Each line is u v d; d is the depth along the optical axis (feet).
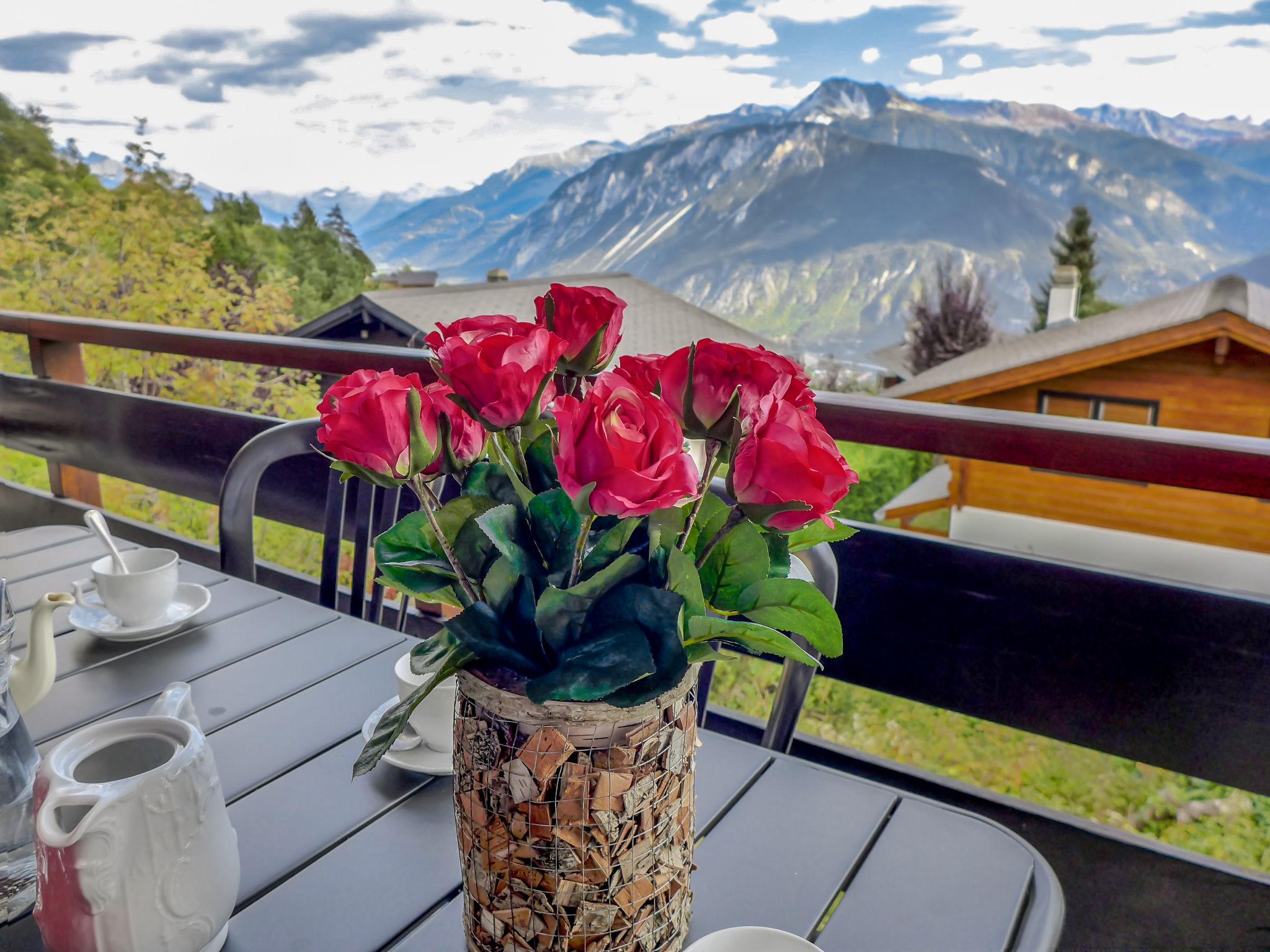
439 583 1.57
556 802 1.45
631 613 1.40
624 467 1.17
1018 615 4.15
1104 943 4.25
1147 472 3.58
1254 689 3.71
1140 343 34.06
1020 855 2.21
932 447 4.08
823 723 24.21
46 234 34.60
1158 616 3.84
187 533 28.58
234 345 6.44
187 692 1.99
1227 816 19.99
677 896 1.65
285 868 2.11
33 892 1.95
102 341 7.57
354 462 1.33
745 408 1.34
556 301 1.52
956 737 23.07
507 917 1.55
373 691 2.93
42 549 4.37
